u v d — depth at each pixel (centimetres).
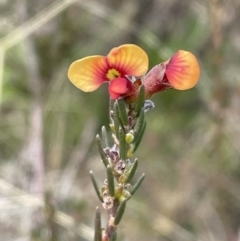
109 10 32
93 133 33
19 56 32
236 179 30
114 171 17
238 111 29
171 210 29
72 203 26
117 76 16
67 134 32
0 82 27
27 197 24
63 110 31
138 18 36
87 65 16
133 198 30
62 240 24
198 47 34
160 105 35
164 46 33
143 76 17
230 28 29
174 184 31
